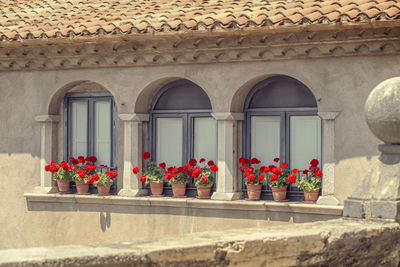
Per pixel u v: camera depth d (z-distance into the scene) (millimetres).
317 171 9234
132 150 10555
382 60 8742
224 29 9086
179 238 4805
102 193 10781
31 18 11578
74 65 10828
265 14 9125
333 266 5387
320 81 9133
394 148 5984
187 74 10062
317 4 9266
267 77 9828
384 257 5766
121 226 10609
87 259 4090
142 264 4285
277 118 9945
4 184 11539
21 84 11383
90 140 11320
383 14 8164
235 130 9977
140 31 9633
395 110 5852
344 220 5984
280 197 9625
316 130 9641
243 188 10055
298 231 5234
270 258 4977
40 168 11289
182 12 10312
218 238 4797
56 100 11266
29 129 11359
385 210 5809
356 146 8930
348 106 8969
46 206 11219
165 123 10734
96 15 11062
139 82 10422
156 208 10352
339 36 8820
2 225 11547
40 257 3980
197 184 10086
